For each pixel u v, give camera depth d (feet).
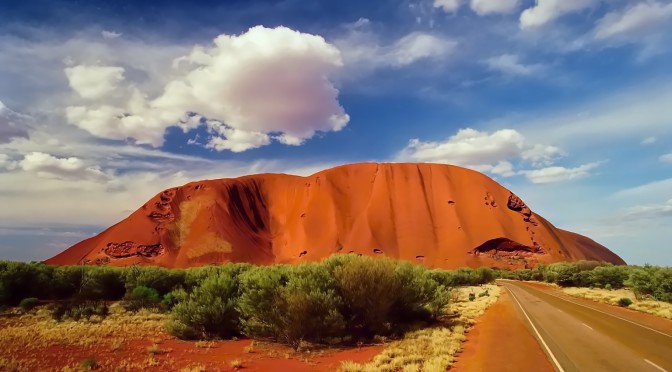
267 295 49.44
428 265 420.77
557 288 171.01
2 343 44.78
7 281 82.64
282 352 43.62
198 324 52.70
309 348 45.44
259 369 36.11
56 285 94.43
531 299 108.17
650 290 96.84
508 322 63.41
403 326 56.75
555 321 62.39
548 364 34.14
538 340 45.96
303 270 53.72
